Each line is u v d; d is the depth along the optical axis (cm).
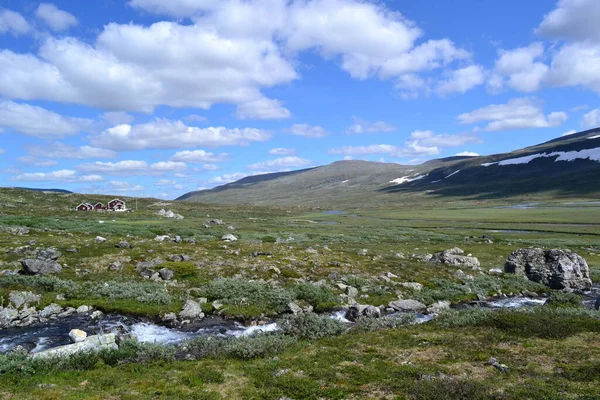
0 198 15325
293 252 4828
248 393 1409
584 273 4288
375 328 2425
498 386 1422
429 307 3169
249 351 1873
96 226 7194
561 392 1352
